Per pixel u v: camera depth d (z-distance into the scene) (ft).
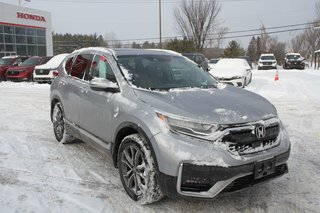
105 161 17.08
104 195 13.28
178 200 12.77
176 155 10.84
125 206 12.37
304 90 47.47
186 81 15.07
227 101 12.60
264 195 13.24
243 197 13.06
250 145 11.27
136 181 12.52
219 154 10.66
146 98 12.55
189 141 10.89
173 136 11.08
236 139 10.99
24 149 19.10
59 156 17.85
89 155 17.99
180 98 12.49
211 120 11.03
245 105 12.44
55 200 12.84
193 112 11.35
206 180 10.70
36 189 13.82
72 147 19.39
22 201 12.75
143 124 11.82
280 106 33.73
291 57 124.06
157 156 11.30
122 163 13.14
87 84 16.35
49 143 20.26
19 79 61.57
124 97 13.37
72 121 17.84
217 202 12.66
